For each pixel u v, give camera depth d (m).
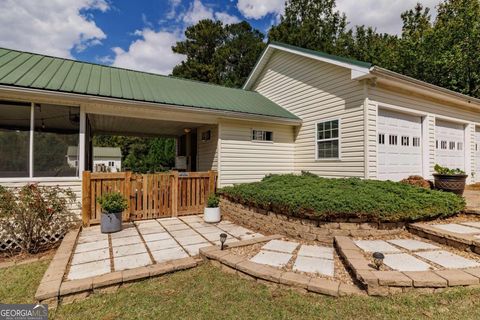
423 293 2.69
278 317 2.49
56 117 5.50
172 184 6.75
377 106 6.73
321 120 7.92
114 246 4.38
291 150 8.91
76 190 5.63
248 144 8.05
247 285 3.09
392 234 4.40
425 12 17.95
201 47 25.14
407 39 16.78
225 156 7.64
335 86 7.45
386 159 7.02
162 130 10.76
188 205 6.94
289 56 9.35
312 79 8.30
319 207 4.29
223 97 8.78
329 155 7.64
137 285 3.14
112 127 9.88
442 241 3.92
